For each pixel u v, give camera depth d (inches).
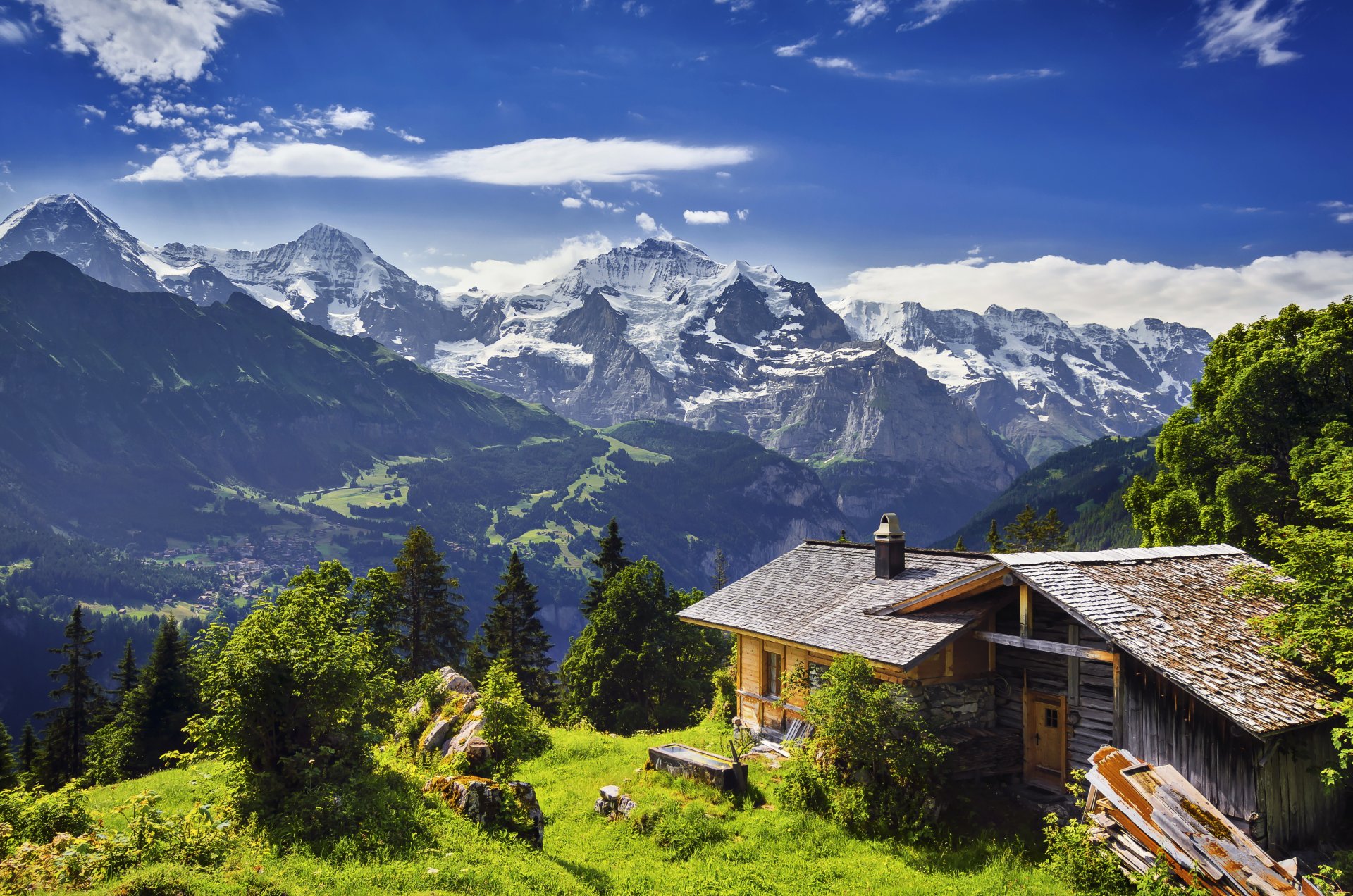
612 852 810.2
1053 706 909.2
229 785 734.5
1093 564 928.3
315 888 561.3
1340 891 633.0
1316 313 1600.6
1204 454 1566.2
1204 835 649.0
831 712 856.9
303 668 714.2
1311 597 762.2
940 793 834.8
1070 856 693.3
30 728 2891.2
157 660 2632.9
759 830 829.2
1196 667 749.9
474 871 624.7
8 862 552.4
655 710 2170.3
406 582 2513.5
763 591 1294.3
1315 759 768.3
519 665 2736.2
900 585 1101.7
